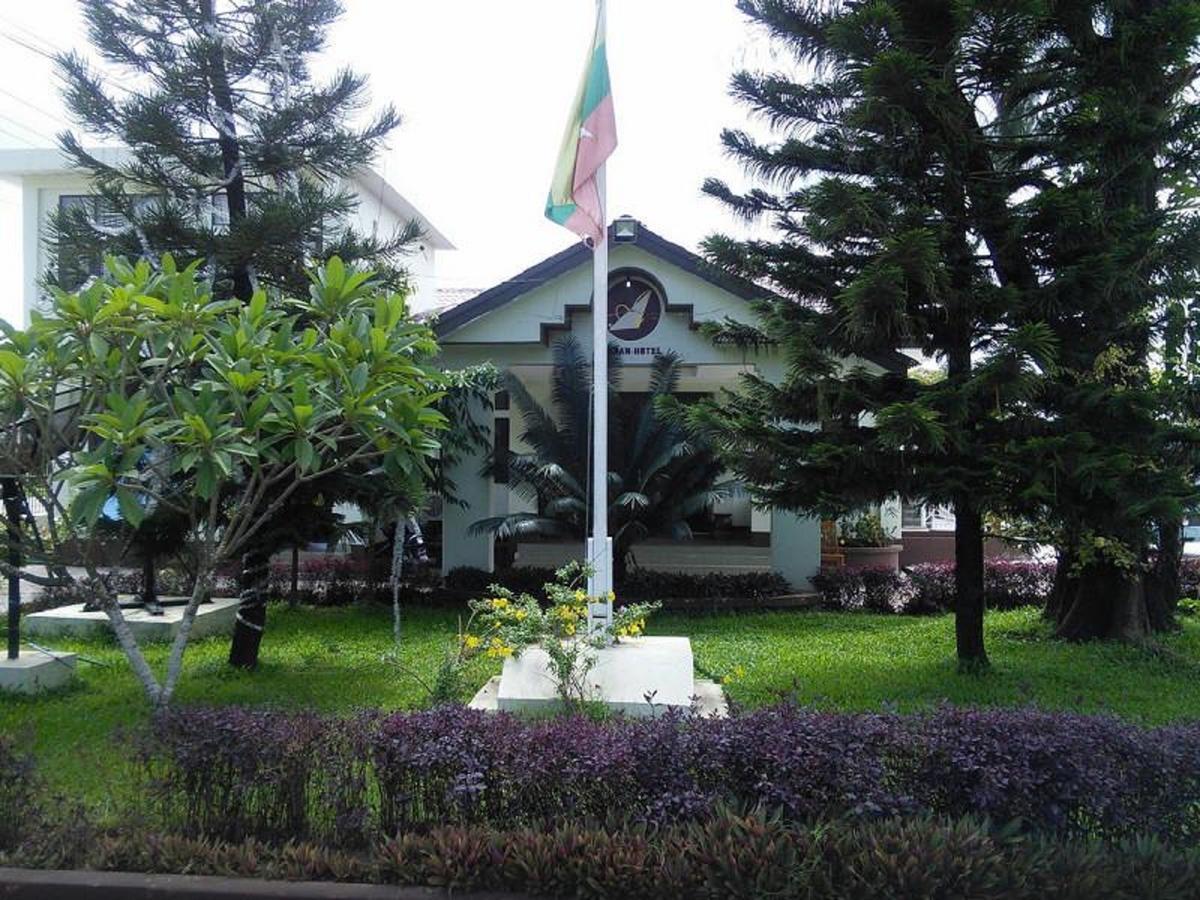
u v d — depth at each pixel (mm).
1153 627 9953
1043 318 7387
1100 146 7324
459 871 3512
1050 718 3982
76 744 5785
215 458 5105
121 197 8648
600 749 3869
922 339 7730
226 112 8656
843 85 7859
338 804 3938
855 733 3826
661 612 11820
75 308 5531
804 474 7801
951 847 3363
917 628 10625
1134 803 3654
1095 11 7324
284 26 8711
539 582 12500
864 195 7109
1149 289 7285
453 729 4043
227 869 3697
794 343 7680
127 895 3584
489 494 13156
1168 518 6676
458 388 11805
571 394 12242
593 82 7387
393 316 5855
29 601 11891
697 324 12117
